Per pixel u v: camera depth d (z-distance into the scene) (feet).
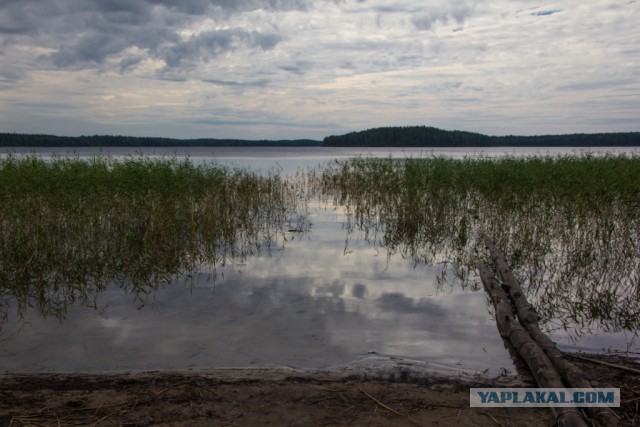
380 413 11.51
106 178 34.65
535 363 13.00
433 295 20.42
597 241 26.27
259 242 30.66
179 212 30.48
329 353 14.80
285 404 11.89
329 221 38.32
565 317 17.85
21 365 13.88
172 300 19.60
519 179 36.94
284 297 20.04
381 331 16.55
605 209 30.27
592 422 10.85
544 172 38.27
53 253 23.39
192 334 16.19
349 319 17.62
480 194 39.14
